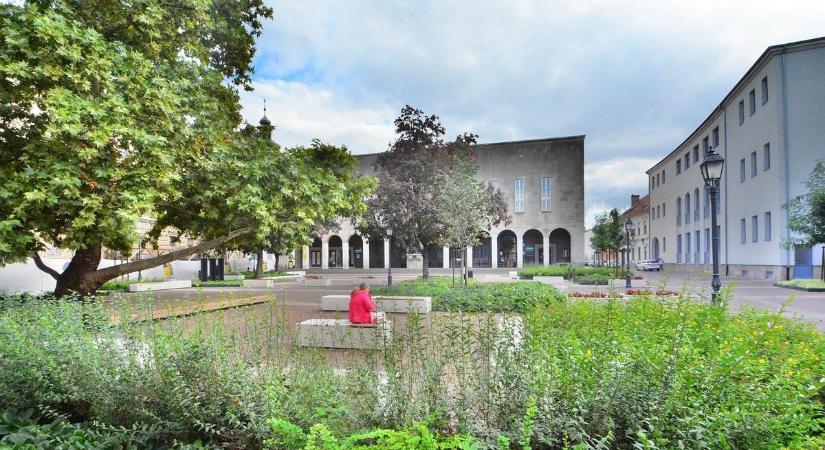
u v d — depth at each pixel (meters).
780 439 2.80
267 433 3.08
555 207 48.72
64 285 11.45
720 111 38.38
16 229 8.41
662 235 58.25
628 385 3.10
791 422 2.82
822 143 27.48
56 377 3.86
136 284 21.39
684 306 5.65
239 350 4.56
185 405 3.35
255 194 10.48
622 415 3.03
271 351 4.95
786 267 27.83
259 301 14.91
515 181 49.78
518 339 4.44
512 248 52.62
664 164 56.97
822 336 5.83
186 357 3.63
